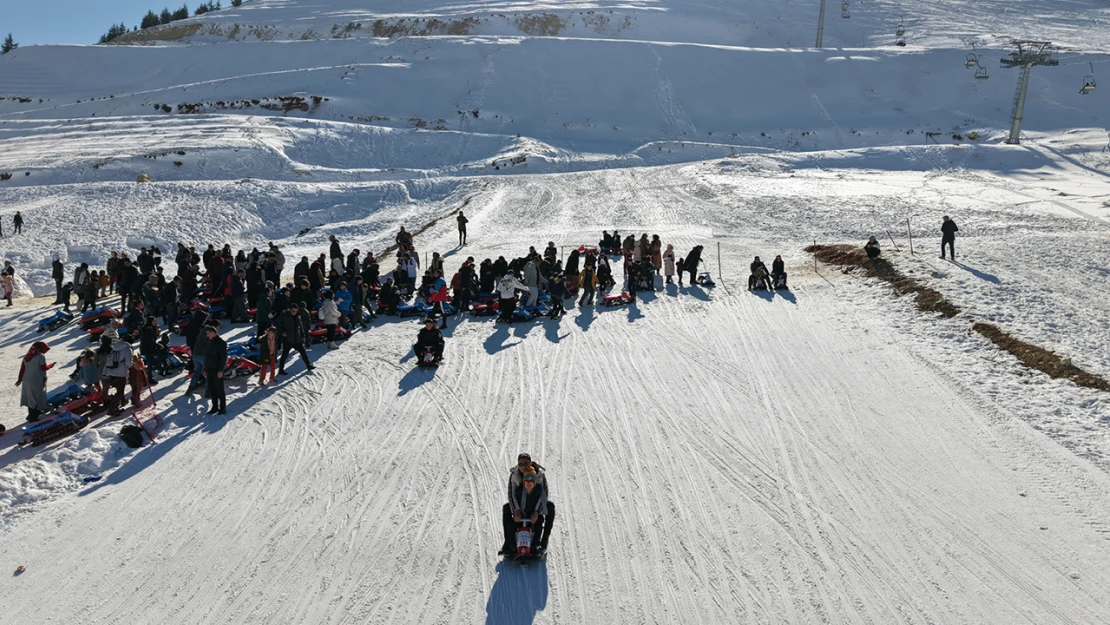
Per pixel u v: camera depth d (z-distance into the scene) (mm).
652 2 122812
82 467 12664
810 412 14711
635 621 8930
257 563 10109
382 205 46188
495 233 36625
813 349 18250
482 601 9336
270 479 12367
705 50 88625
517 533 9875
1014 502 11367
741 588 9516
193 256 25391
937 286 21281
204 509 11461
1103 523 10734
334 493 11906
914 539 10508
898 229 32125
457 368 17438
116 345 14789
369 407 15250
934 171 51000
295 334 17047
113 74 95938
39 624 8945
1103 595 9273
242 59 96438
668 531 10773
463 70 84938
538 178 52312
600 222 38094
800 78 83562
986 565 9906
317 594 9477
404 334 20234
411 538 10664
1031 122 71688
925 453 12969
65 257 35438
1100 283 20969
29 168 52062
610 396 15656
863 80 83250
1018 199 38812
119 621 9000
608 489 11953
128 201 43438
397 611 9156
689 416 14625
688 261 24641
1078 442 12953
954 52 88125
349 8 128500
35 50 100062
